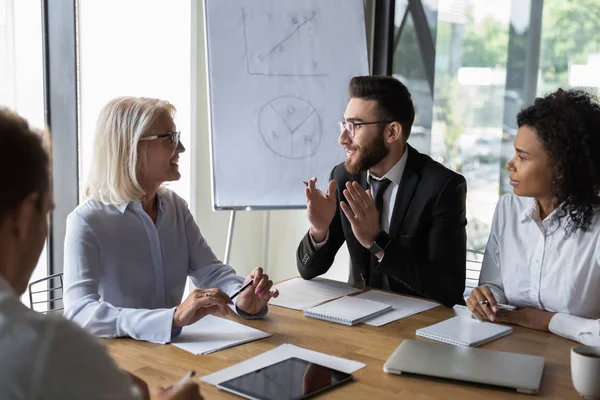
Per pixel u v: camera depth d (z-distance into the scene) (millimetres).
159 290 1873
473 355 1396
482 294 1734
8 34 2639
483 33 3221
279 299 1871
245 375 1287
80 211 1769
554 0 3043
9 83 2668
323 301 1854
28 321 738
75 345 743
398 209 2203
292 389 1218
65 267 1721
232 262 3445
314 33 2912
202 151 3113
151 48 2932
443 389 1245
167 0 2934
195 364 1354
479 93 3277
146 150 1790
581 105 1701
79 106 2734
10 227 778
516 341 1546
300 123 2885
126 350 1437
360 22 2990
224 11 2752
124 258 1798
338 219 2309
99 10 2758
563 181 1711
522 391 1233
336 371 1313
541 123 1719
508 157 3244
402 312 1762
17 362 707
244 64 2791
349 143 2254
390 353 1443
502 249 1946
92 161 1820
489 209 3320
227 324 1623
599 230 1722
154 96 2961
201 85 3047
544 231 1824
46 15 2623
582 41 3016
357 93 2227
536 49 3119
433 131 3414
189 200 3068
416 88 3422
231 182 2785
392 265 1953
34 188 782
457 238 2131
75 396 723
